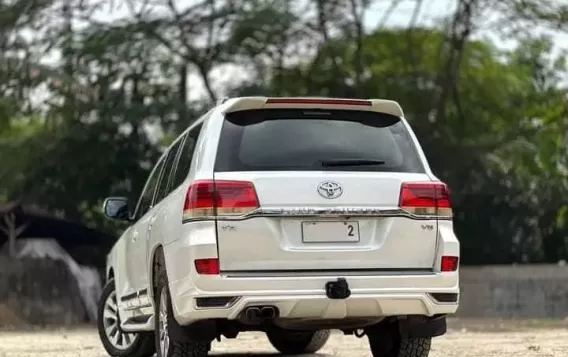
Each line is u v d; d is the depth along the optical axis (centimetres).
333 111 700
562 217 3216
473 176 2814
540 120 3241
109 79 2638
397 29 2925
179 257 655
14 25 2561
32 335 1686
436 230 668
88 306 2397
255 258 637
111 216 934
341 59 2845
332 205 651
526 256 3180
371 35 2850
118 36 2578
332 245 648
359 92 2802
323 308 638
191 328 663
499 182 2859
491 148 2803
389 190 663
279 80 2811
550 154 2966
